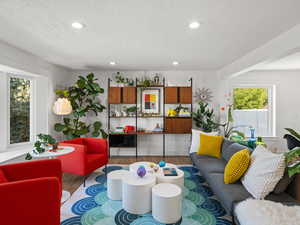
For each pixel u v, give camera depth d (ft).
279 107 14.98
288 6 5.34
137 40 8.14
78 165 8.96
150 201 6.84
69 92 12.87
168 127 14.20
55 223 4.81
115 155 15.25
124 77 15.05
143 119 15.21
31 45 8.83
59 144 9.41
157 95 15.06
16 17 6.04
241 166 6.39
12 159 9.30
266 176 5.52
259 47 9.06
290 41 6.95
